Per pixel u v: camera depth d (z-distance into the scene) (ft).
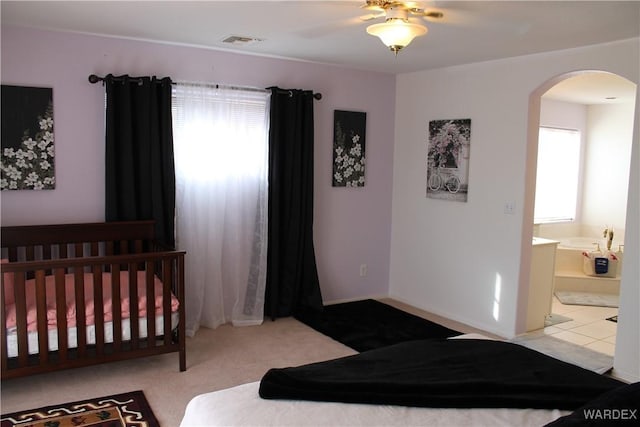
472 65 14.37
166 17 10.39
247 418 5.88
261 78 14.38
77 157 12.18
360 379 6.72
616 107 20.67
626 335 11.09
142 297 10.80
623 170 20.56
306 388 6.44
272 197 14.49
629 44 10.94
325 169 15.89
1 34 11.11
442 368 7.20
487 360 7.54
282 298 15.03
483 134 14.19
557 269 19.69
